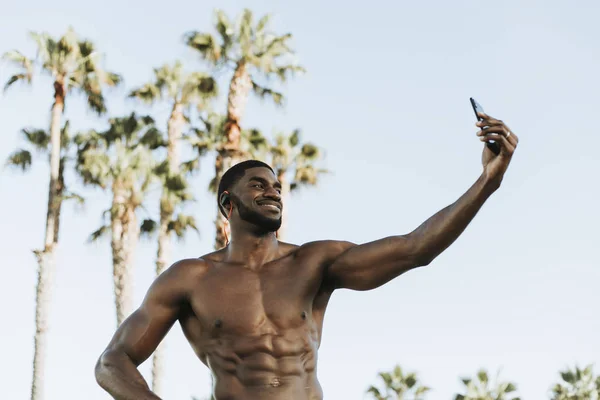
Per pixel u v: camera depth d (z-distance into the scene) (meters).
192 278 5.49
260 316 5.32
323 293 5.54
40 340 29.27
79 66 30.73
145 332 5.41
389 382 34.94
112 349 5.39
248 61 25.45
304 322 5.36
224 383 5.25
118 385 5.24
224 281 5.45
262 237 5.57
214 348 5.33
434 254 5.29
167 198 29.30
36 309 29.45
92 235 29.70
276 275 5.46
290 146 29.95
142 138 31.02
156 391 26.80
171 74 30.91
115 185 29.62
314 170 29.86
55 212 30.11
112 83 31.06
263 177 5.62
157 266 29.33
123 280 29.27
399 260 5.33
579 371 36.53
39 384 28.84
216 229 24.17
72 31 30.78
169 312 5.46
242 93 25.44
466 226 5.22
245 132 29.23
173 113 31.06
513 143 5.17
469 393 34.47
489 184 5.16
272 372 5.20
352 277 5.43
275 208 5.55
